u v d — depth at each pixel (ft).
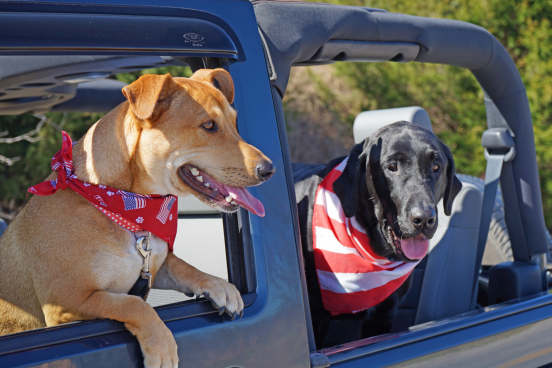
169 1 5.34
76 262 5.35
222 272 8.50
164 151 6.00
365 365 5.47
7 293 5.88
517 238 9.13
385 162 8.22
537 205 9.06
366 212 8.55
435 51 7.92
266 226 5.38
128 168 5.91
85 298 5.19
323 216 8.52
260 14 6.28
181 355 4.56
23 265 5.72
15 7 4.62
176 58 6.85
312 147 37.17
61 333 4.27
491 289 9.04
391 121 10.57
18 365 3.87
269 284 5.13
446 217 9.52
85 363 4.15
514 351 6.70
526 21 31.19
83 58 7.70
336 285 8.37
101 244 5.52
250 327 4.87
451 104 33.22
